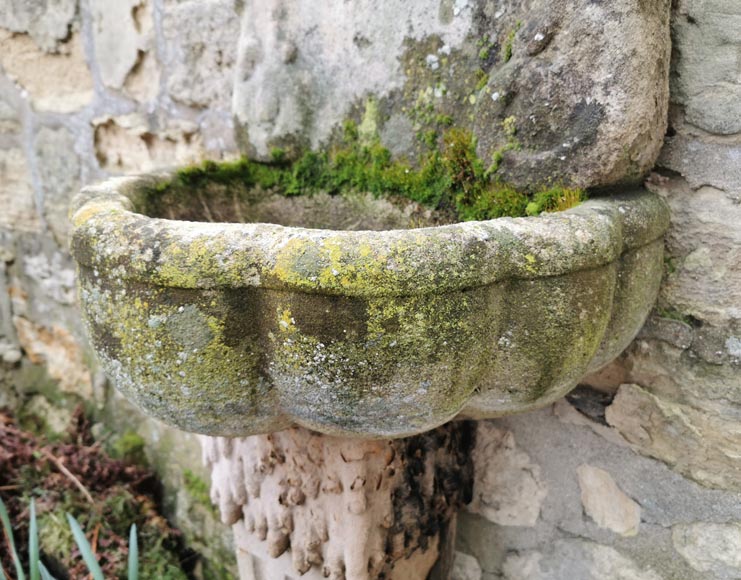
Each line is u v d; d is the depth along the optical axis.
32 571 1.05
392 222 1.06
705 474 0.93
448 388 0.63
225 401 0.66
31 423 2.03
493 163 0.89
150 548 1.57
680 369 0.93
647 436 0.97
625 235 0.75
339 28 1.05
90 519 1.55
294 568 1.02
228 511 1.08
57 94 1.62
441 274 0.58
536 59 0.82
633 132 0.77
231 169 1.13
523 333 0.67
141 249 0.62
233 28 1.22
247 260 0.61
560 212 0.71
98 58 1.49
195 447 1.60
